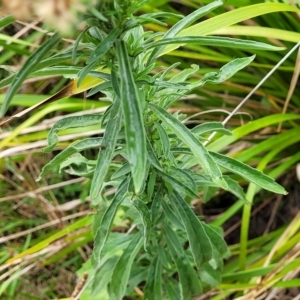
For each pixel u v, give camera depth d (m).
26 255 0.53
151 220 0.34
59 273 0.58
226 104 0.59
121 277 0.38
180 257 0.40
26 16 0.16
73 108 0.54
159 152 0.34
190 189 0.33
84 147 0.32
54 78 0.65
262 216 0.60
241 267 0.49
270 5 0.40
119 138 0.32
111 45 0.24
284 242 0.50
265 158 0.51
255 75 0.60
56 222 0.55
